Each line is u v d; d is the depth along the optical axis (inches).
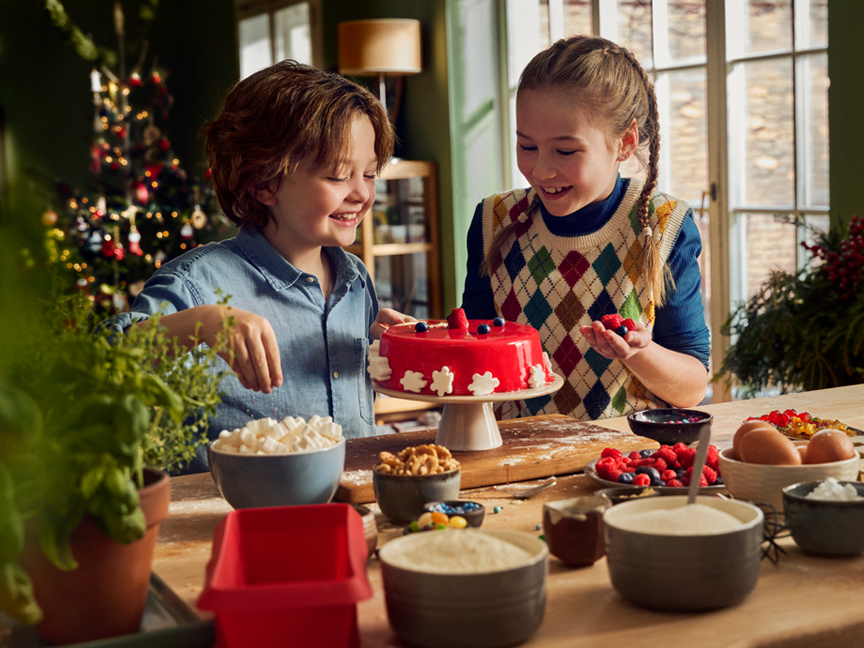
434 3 180.5
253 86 53.6
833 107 115.3
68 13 245.4
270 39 249.3
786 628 26.7
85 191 207.8
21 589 22.8
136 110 258.7
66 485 24.2
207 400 35.3
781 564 32.5
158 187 182.7
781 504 36.7
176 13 263.7
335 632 25.1
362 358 60.4
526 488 44.1
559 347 66.1
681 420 52.8
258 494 37.6
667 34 148.1
